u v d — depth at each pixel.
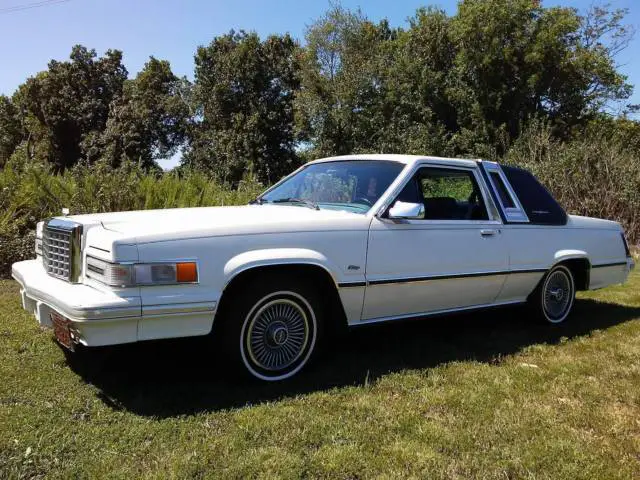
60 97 45.47
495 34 29.20
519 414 3.32
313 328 3.82
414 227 4.19
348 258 3.83
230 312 3.47
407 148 26.59
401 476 2.61
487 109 29.34
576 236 5.50
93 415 3.11
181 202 8.66
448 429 3.10
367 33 34.09
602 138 15.11
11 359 3.88
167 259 3.21
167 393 3.44
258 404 3.33
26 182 7.95
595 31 31.23
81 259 3.47
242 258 3.41
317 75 33.22
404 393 3.60
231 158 34.53
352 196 4.33
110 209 8.15
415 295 4.24
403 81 30.48
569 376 4.00
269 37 37.22
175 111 39.94
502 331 5.23
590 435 3.10
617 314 6.08
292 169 37.12
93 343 3.05
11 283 6.34
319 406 3.33
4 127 45.16
